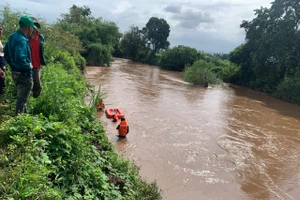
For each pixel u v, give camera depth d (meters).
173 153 8.82
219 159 8.84
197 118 13.56
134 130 10.46
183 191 6.66
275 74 27.80
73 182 3.85
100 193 3.98
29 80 4.73
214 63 43.06
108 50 37.81
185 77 28.61
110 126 10.51
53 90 5.95
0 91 5.14
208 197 6.56
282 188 7.40
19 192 2.89
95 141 6.23
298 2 26.58
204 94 21.70
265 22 29.53
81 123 6.40
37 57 5.33
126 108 13.70
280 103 22.17
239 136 11.50
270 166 8.73
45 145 4.03
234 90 27.31
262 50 28.44
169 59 44.62
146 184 5.69
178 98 18.27
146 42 60.28
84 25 44.94
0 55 4.98
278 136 12.07
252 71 31.73
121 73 29.59
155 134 10.37
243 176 7.87
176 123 12.21
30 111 5.36
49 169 3.66
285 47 26.45
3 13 12.25
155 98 17.22
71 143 4.34
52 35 18.16
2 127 4.02
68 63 15.06
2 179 3.03
